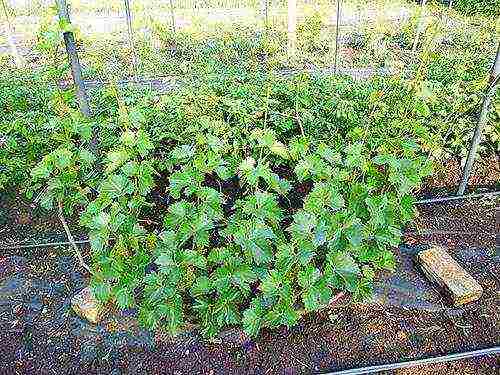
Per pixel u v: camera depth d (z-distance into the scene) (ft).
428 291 11.03
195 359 9.59
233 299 9.32
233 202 12.97
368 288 10.24
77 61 11.12
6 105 16.12
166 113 14.78
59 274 11.63
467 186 14.58
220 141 11.91
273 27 31.07
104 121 12.91
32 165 13.35
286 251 8.92
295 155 11.04
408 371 9.36
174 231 9.37
